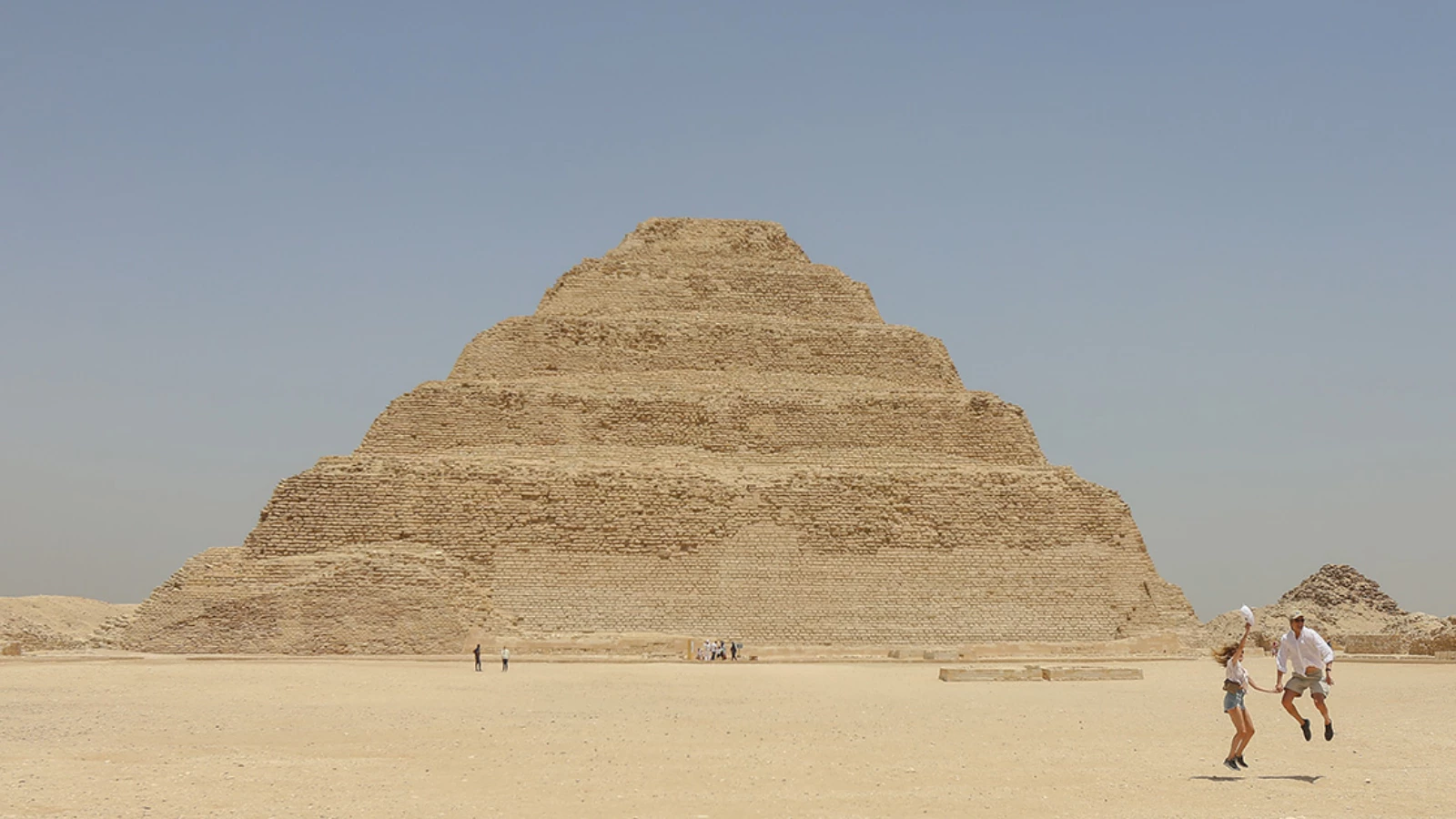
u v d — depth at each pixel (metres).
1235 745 39.31
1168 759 41.53
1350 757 41.69
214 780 37.03
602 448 117.06
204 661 86.75
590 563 107.12
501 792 35.50
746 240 137.50
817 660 95.31
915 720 53.78
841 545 110.81
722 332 127.31
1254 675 83.06
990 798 34.38
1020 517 114.81
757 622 106.50
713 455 118.25
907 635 107.62
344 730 48.88
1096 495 117.25
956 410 123.31
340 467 109.12
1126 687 73.12
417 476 108.56
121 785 36.00
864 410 121.62
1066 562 113.56
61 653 95.00
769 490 112.25
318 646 94.94
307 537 106.44
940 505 113.81
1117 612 112.19
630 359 125.44
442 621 96.75
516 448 116.25
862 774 38.62
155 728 49.06
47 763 39.97
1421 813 32.06
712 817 32.16
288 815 32.06
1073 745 45.16
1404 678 78.06
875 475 114.25
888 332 130.12
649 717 54.16
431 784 36.59
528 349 125.12
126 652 95.69
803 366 127.25
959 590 110.69
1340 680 77.62
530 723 51.75
